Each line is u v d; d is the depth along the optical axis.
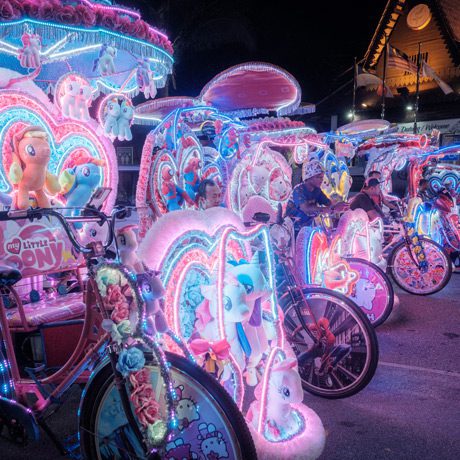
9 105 3.55
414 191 8.90
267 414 2.85
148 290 2.30
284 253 3.89
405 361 4.66
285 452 2.76
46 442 3.22
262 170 5.23
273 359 2.90
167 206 4.18
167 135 4.23
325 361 3.80
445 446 3.15
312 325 3.83
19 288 3.73
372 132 8.87
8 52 3.79
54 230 3.74
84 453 2.42
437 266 7.11
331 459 3.01
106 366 2.35
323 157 7.11
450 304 6.69
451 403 3.78
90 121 4.18
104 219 2.62
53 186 3.79
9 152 3.52
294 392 2.86
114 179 4.34
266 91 5.31
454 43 22.00
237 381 2.71
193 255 2.70
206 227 2.81
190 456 2.23
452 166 9.81
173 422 2.06
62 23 2.58
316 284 4.28
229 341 2.69
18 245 3.46
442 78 22.50
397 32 23.53
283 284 3.95
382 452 3.08
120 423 2.33
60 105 3.97
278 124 5.29
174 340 2.45
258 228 3.10
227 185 4.99
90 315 2.60
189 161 4.46
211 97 5.33
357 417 3.55
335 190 7.49
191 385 2.22
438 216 8.68
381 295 5.42
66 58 3.99
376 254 6.13
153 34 3.16
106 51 3.45
